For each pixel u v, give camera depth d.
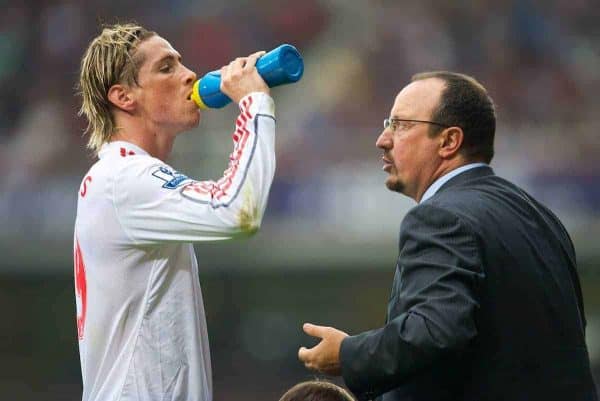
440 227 10.34
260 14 56.19
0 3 55.06
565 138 45.72
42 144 46.88
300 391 11.13
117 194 10.67
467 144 11.22
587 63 53.91
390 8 55.84
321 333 10.57
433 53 54.94
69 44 54.50
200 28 55.81
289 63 10.78
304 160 45.66
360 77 53.78
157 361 10.82
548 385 10.65
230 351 41.84
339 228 42.75
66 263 42.09
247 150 10.40
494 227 10.56
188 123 11.34
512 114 52.47
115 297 10.87
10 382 41.62
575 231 42.91
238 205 10.16
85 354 11.19
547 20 55.28
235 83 10.81
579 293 11.66
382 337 9.98
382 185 43.47
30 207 43.09
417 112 11.22
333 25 55.88
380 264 41.94
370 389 10.19
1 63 53.09
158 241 10.59
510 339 10.48
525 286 10.60
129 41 11.34
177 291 11.02
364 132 46.94
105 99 11.33
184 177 10.74
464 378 10.49
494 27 55.22
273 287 41.62
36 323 41.94
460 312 9.77
